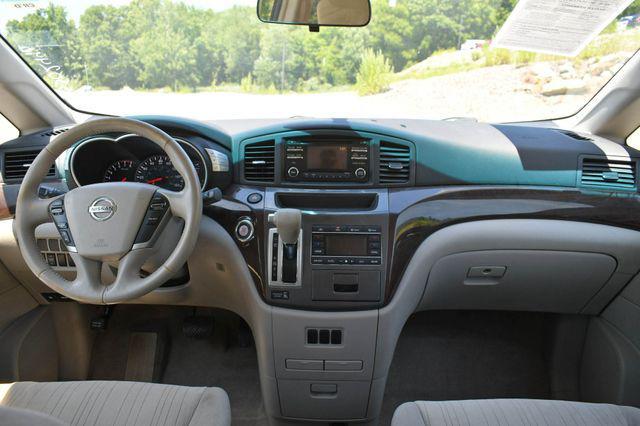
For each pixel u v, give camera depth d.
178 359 2.43
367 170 1.82
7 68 1.89
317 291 1.74
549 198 1.83
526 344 2.45
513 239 1.82
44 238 1.79
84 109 2.21
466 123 2.04
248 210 1.78
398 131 1.80
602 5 1.86
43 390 1.35
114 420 1.27
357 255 1.74
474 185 1.83
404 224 1.77
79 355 2.34
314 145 1.82
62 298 2.11
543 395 2.29
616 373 1.97
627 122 1.93
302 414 1.91
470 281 1.93
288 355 1.80
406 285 1.77
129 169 1.86
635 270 1.85
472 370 2.36
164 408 1.30
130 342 2.42
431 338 2.48
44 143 1.95
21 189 1.42
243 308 1.90
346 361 1.80
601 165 1.83
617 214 1.84
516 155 1.82
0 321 1.99
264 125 1.95
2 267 1.93
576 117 2.13
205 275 1.87
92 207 1.39
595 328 2.15
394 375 2.35
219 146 1.83
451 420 1.28
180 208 1.44
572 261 1.86
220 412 1.29
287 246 1.71
